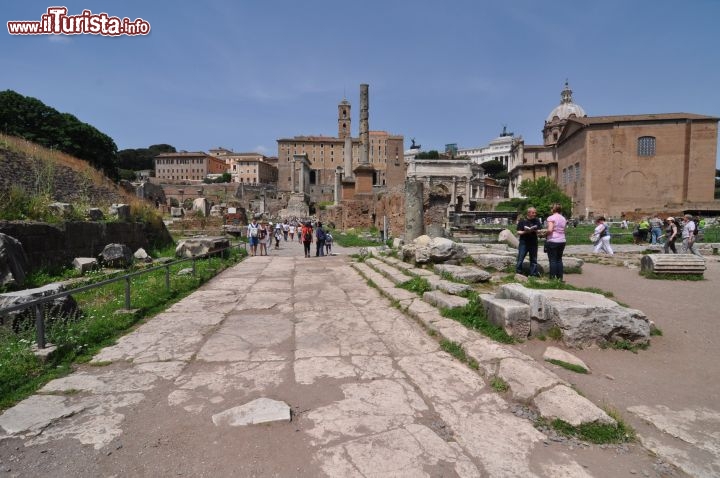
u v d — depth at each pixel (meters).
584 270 9.78
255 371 3.89
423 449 2.58
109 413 3.05
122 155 119.69
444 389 3.48
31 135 40.12
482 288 6.88
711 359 4.16
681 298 6.64
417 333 5.16
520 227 7.79
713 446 2.67
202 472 2.37
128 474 2.34
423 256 9.09
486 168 123.75
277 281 9.49
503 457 2.52
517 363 3.70
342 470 2.38
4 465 2.41
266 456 2.52
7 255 6.84
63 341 4.36
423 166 74.75
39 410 3.08
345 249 19.30
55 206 10.64
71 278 8.51
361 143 30.20
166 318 5.95
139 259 11.65
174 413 3.06
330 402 3.23
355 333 5.17
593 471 2.40
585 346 4.38
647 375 3.78
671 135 51.91
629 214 46.81
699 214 43.25
